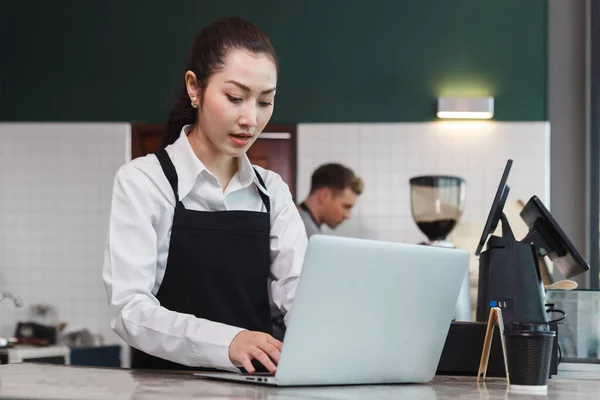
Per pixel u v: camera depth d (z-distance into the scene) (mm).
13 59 6742
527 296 2104
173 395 1499
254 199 2340
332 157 6488
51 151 6680
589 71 6324
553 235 2289
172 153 2236
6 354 5227
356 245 1718
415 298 1880
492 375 2182
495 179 6398
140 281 2045
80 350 5832
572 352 2320
